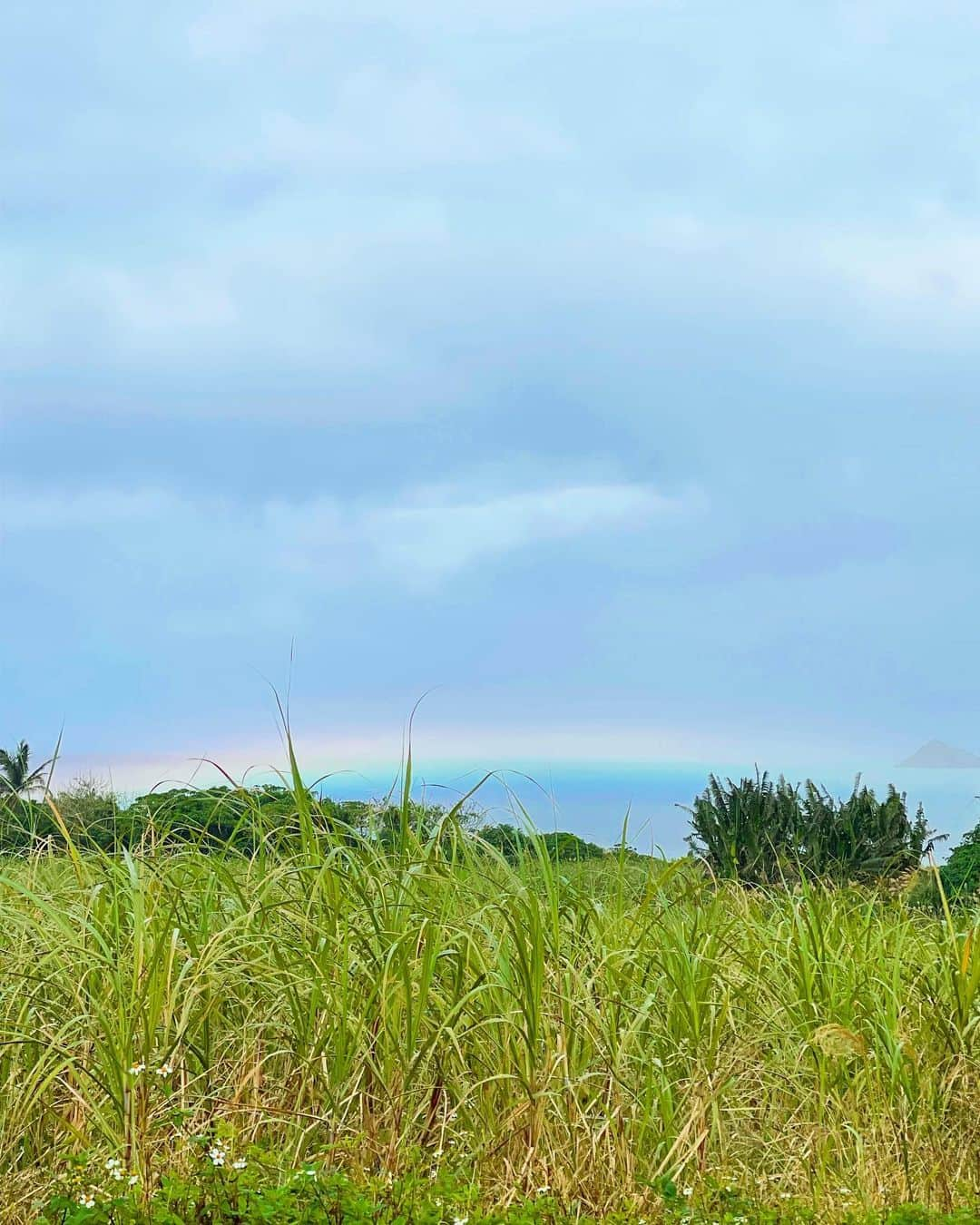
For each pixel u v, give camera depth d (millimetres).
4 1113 4977
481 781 6328
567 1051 5445
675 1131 5301
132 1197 4109
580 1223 4266
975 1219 4367
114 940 5355
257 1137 5074
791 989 6445
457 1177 4785
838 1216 4633
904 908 8016
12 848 6887
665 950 6148
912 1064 5852
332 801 6656
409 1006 5137
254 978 5426
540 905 6180
